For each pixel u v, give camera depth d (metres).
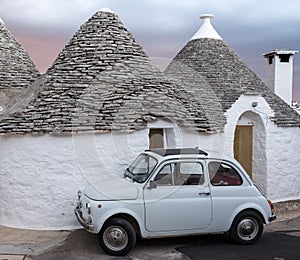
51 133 8.31
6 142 8.70
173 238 7.72
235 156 12.15
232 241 7.34
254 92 11.56
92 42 10.22
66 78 9.47
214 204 7.04
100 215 6.59
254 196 7.28
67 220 8.41
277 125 11.77
